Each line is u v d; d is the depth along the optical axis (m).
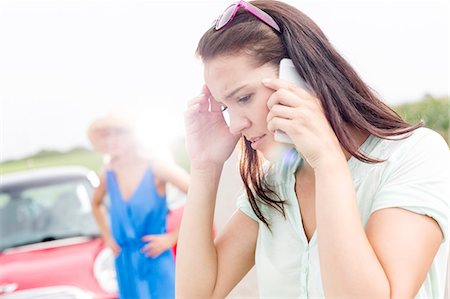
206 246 1.24
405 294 0.94
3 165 21.31
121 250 3.41
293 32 1.07
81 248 3.72
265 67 1.05
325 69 1.06
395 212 1.00
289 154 1.13
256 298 1.81
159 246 3.31
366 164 1.07
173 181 3.38
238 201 1.27
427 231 0.99
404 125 1.10
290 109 1.00
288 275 1.14
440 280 1.07
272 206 1.17
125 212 3.39
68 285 3.36
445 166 1.05
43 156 21.59
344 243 0.95
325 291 0.97
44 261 3.56
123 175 3.47
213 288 1.25
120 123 3.41
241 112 1.07
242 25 1.06
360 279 0.94
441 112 14.48
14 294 3.30
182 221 1.26
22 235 3.90
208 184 1.25
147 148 3.44
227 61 1.05
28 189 4.25
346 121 1.08
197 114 1.25
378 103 1.11
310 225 1.13
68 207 4.12
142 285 3.34
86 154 21.64
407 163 1.04
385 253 0.97
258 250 1.20
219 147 1.24
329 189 0.97
